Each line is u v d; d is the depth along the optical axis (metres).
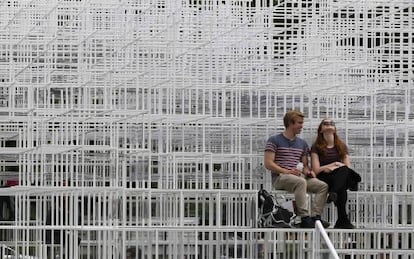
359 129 39.62
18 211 34.81
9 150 34.53
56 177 36.00
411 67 37.41
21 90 40.75
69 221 35.94
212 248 34.12
